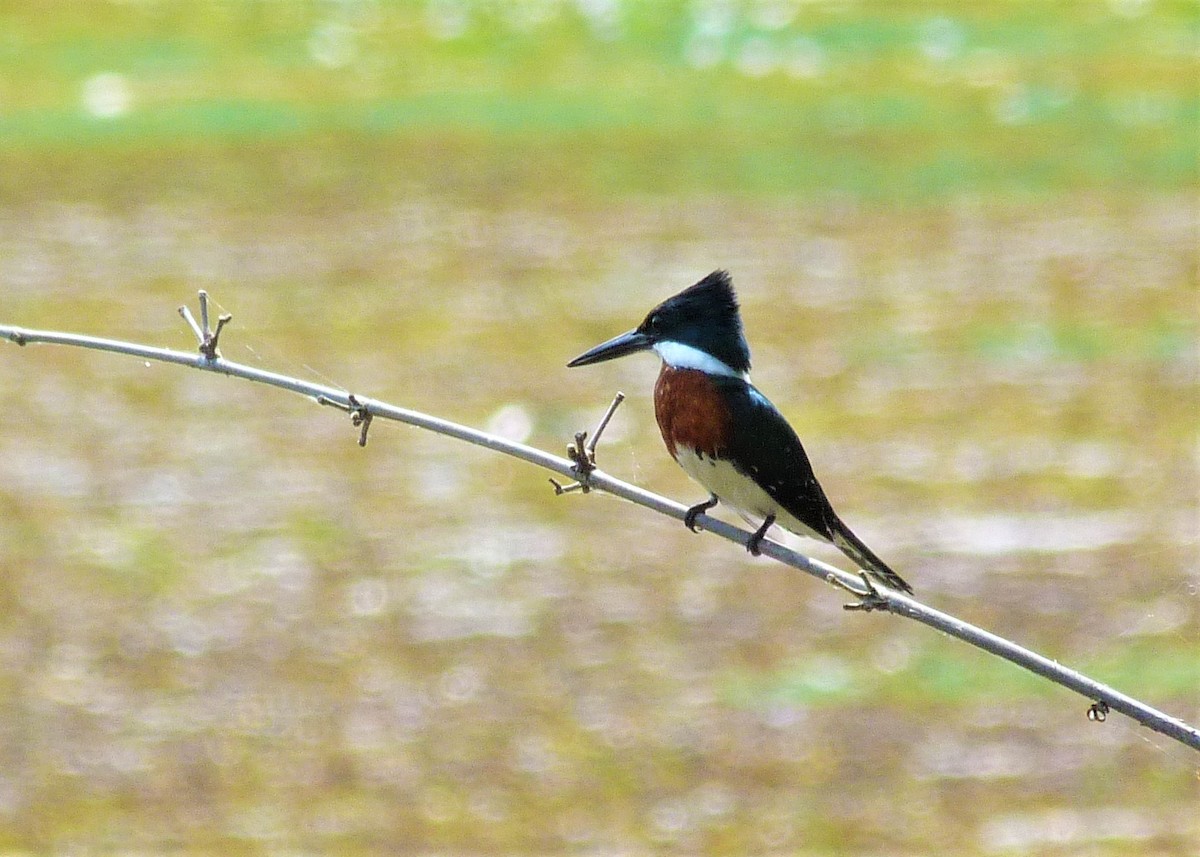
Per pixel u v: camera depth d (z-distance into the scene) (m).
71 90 33.09
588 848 11.31
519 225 25.78
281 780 12.15
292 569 15.34
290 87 33.88
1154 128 30.62
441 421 6.52
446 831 11.53
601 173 28.67
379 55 36.06
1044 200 26.86
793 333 21.20
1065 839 11.40
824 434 18.19
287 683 13.48
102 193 26.98
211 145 29.86
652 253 24.41
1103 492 16.72
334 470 17.44
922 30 37.59
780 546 6.52
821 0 39.66
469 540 15.96
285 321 21.50
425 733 12.80
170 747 12.61
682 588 15.11
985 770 12.34
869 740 12.70
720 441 7.85
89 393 19.28
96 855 11.10
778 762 12.37
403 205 26.77
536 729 12.84
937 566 15.34
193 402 19.14
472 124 31.52
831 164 29.00
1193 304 21.89
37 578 15.11
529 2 39.06
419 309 22.08
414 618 14.52
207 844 11.35
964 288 22.72
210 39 36.78
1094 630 14.09
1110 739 12.66
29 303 21.89
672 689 13.43
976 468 17.31
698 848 11.31
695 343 7.98
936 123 31.23
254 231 25.23
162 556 15.55
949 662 13.84
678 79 34.72
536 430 18.41
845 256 24.22
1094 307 21.88
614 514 16.59
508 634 14.25
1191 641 13.89
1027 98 32.72
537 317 21.81
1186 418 18.47
